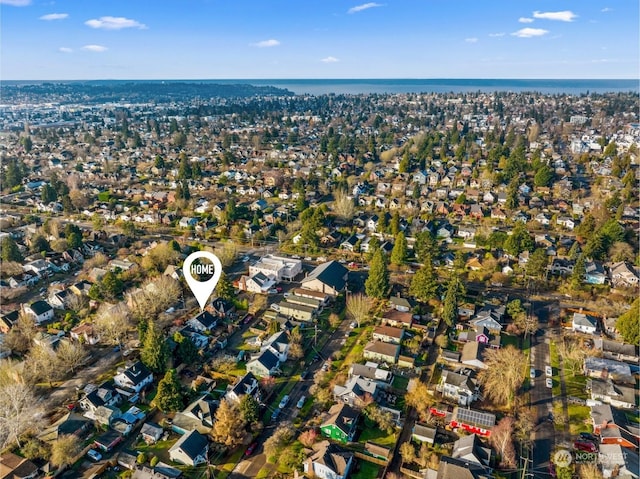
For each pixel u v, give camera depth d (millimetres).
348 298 96375
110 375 76000
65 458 57219
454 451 58500
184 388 71688
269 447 59531
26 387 69875
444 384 69500
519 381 71875
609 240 116688
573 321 87750
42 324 90750
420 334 86375
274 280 107812
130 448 61344
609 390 69188
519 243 116500
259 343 83250
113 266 113688
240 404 62750
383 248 122938
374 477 56281
